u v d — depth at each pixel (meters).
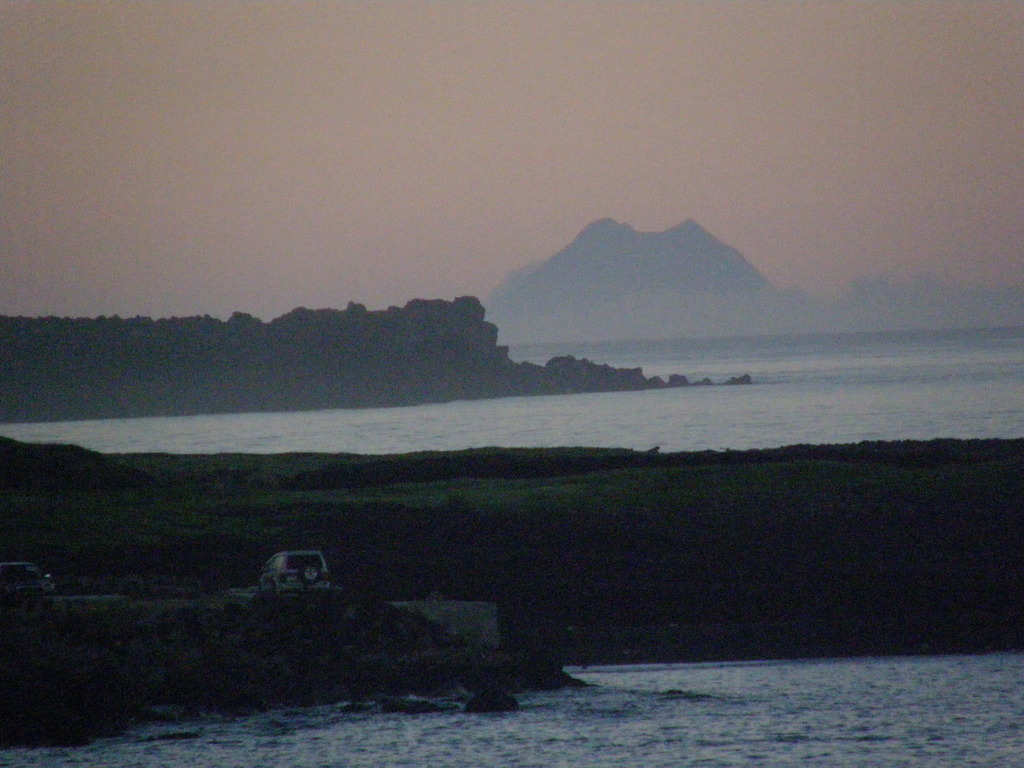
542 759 160.62
